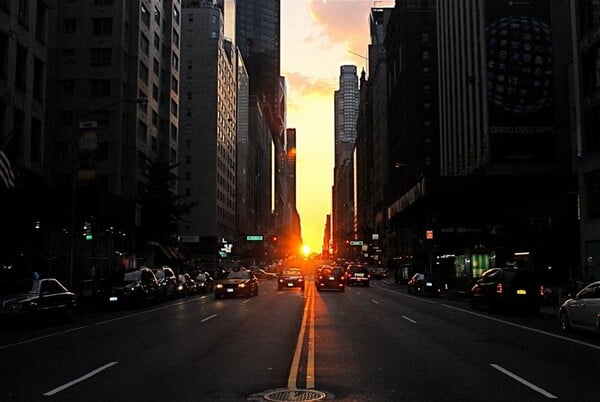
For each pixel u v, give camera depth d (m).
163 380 10.38
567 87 64.44
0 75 34.12
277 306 29.94
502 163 63.66
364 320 22.22
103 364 12.19
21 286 21.17
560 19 65.62
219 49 113.06
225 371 11.23
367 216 171.62
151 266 60.78
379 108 143.62
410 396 9.05
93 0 62.12
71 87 61.38
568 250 47.34
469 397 9.01
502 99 64.50
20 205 31.11
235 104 135.50
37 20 40.09
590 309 16.70
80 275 41.31
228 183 123.38
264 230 192.50
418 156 106.00
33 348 14.98
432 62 108.19
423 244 59.69
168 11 76.19
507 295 25.75
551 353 13.78
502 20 65.50
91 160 51.78
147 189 55.16
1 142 29.81
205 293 49.56
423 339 16.38
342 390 9.48
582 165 37.66
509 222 50.00
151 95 68.62
